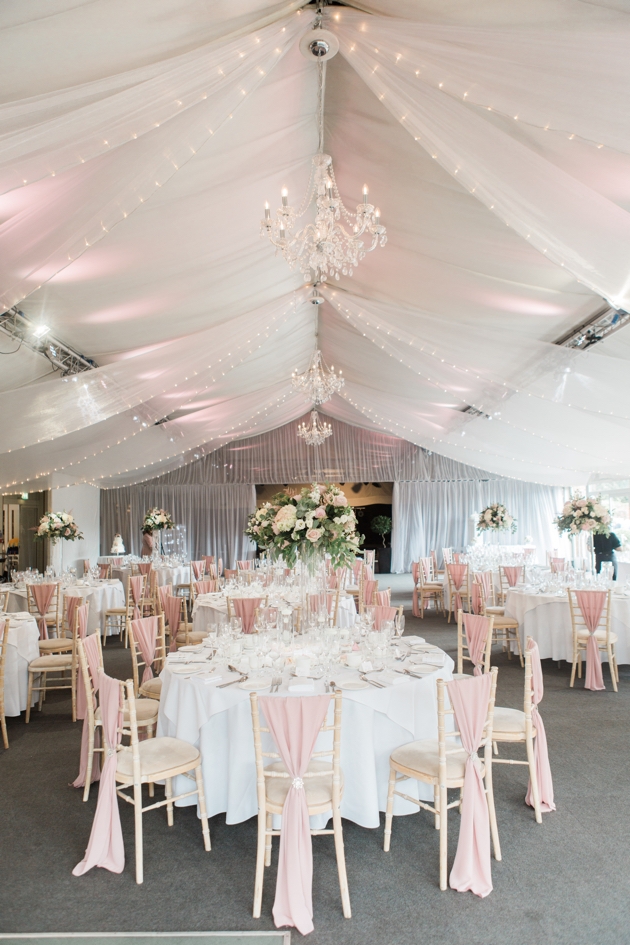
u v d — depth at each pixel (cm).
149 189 363
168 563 1243
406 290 615
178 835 359
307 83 381
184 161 355
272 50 320
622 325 588
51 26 257
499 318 608
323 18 319
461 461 1412
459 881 301
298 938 268
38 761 478
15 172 297
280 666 391
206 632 709
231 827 368
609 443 817
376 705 353
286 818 285
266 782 314
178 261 513
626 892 296
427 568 1172
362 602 802
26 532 1358
